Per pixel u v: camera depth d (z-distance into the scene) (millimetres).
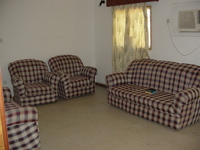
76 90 4785
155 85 3895
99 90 5465
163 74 3781
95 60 6039
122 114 3836
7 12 4602
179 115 3021
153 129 3238
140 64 4191
